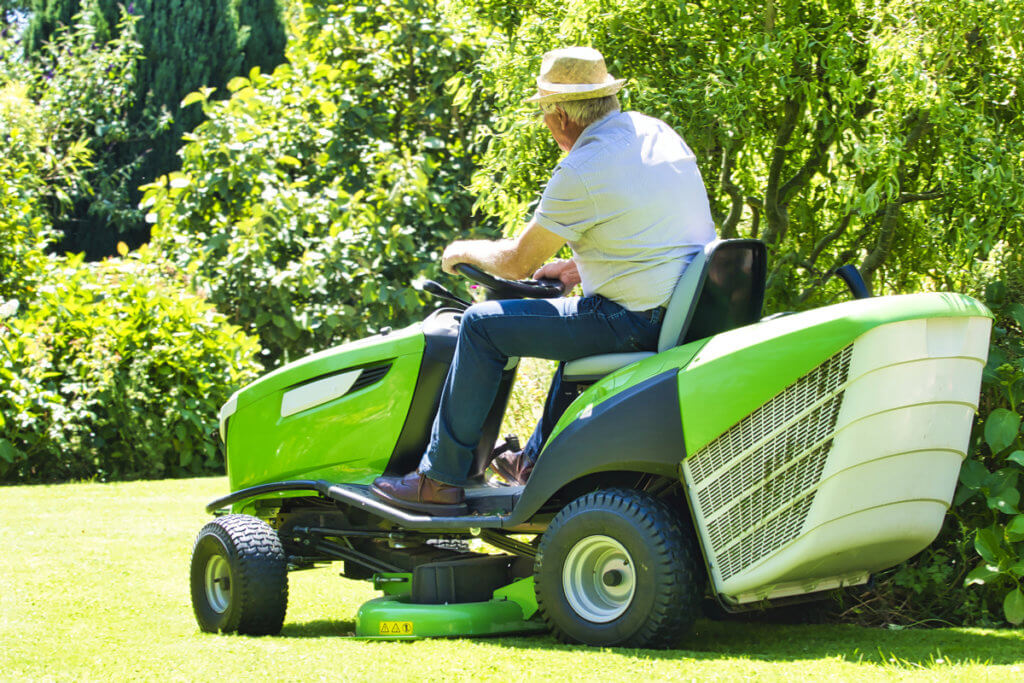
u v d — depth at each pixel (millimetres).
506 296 6418
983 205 7324
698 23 7938
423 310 18297
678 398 5332
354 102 18969
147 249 18406
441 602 6172
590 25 8008
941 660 5086
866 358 4906
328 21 19375
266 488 6977
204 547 6688
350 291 18109
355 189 19141
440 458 6113
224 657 5562
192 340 16859
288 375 7102
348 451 6832
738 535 5250
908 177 8211
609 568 5566
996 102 7617
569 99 6000
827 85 8078
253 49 32312
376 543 7027
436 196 18453
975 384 5242
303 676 5078
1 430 15289
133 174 30812
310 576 9047
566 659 5145
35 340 15789
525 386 10109
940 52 7266
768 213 8609
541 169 8609
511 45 8570
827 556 5133
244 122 18984
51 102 28438
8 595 7621
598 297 5879
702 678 4703
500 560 6477
